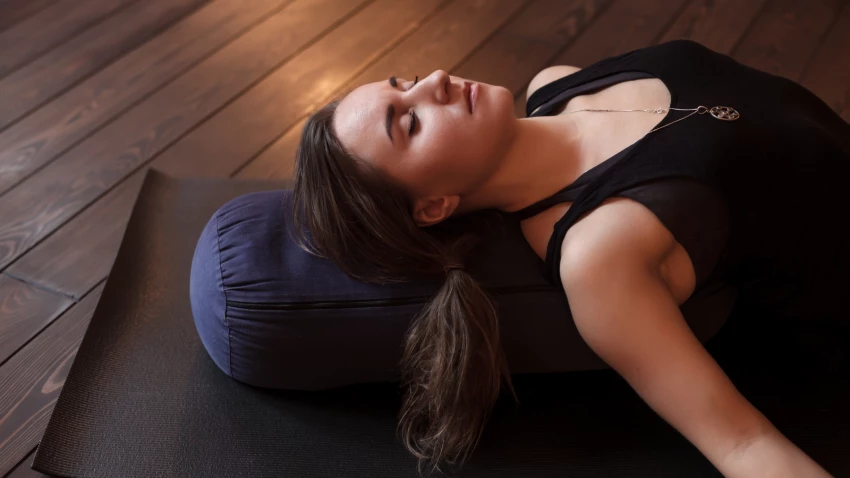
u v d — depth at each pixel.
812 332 1.21
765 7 2.23
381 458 1.19
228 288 1.20
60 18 2.37
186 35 2.29
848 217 1.09
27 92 2.10
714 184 1.01
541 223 1.16
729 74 1.17
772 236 1.06
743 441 0.96
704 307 1.17
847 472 1.11
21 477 1.25
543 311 1.16
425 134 1.08
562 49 2.15
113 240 1.68
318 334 1.17
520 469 1.16
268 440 1.22
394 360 1.21
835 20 2.16
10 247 1.67
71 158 1.89
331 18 2.35
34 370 1.42
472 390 1.13
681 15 2.24
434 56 2.17
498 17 2.30
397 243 1.13
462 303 1.10
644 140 1.07
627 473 1.14
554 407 1.25
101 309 1.45
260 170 1.84
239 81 2.12
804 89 1.23
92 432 1.25
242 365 1.24
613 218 1.01
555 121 1.18
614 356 1.02
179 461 1.20
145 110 2.03
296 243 1.22
